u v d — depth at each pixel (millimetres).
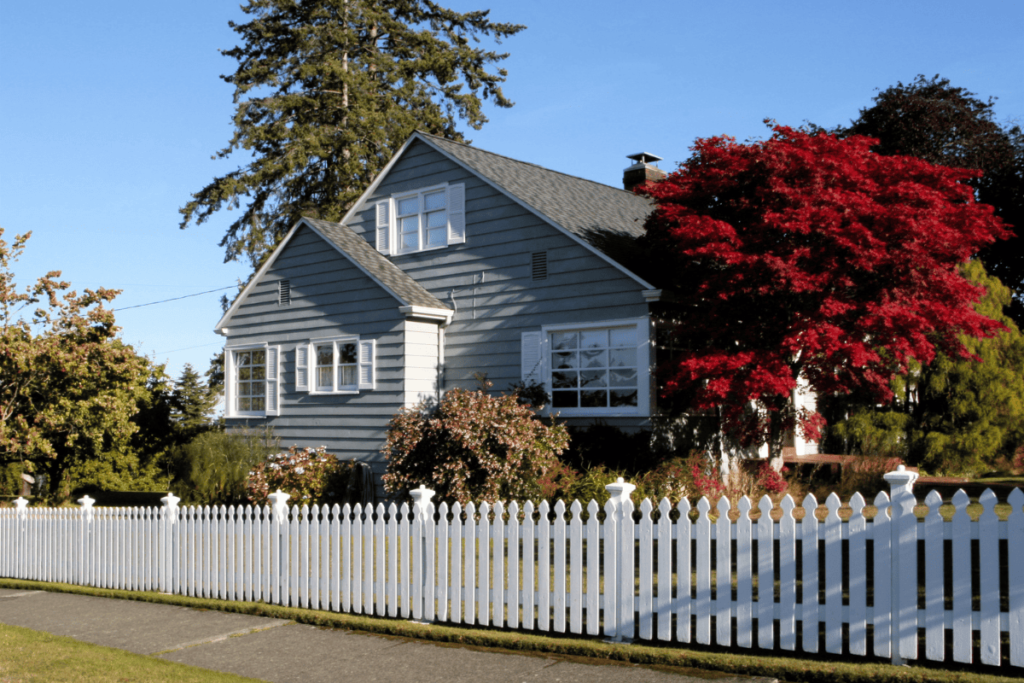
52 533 11984
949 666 5891
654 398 14906
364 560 8617
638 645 6871
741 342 12828
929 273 11656
